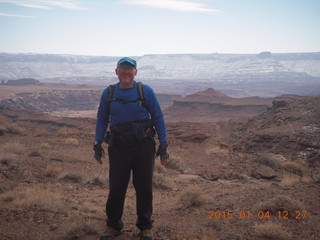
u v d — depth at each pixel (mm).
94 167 14578
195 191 8555
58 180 11328
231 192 10367
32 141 21094
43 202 7320
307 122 61750
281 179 14695
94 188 10680
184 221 6840
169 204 8922
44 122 121312
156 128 5059
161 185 11336
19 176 11039
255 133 62094
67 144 20844
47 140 21828
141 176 5043
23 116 130750
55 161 14898
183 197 8672
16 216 6152
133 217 7129
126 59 4910
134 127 4887
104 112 5129
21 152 16375
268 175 14906
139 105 4922
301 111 70625
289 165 17500
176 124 100062
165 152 5059
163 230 6000
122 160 4953
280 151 52844
